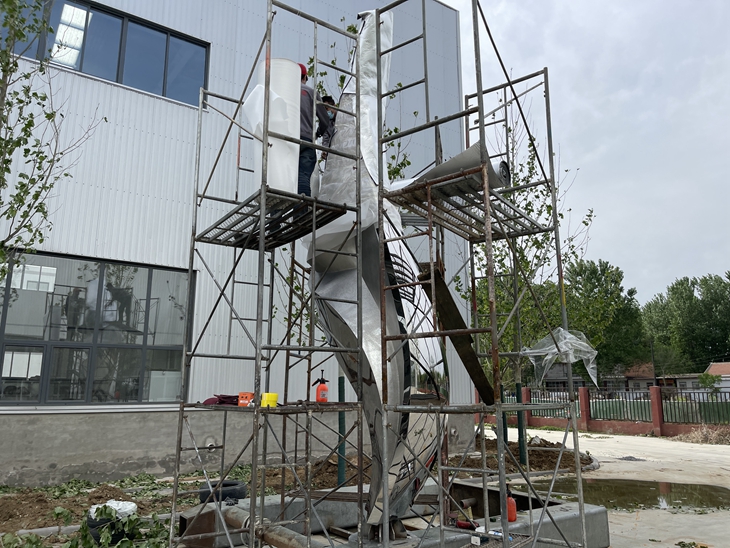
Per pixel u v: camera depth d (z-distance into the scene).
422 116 16.16
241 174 13.06
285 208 5.75
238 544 6.03
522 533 5.50
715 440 18.59
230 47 13.41
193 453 11.29
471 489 7.54
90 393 10.93
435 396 6.12
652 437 20.78
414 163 15.62
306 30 14.34
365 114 6.60
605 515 6.28
